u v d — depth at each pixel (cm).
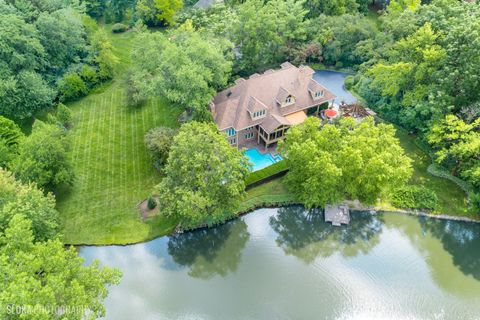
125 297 5097
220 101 6906
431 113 6512
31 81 7044
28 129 7269
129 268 5369
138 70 7312
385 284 5203
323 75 8669
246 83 6831
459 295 5069
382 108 7406
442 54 6153
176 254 5578
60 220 5428
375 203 5678
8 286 3538
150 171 6456
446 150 5897
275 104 6912
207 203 5116
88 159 6675
